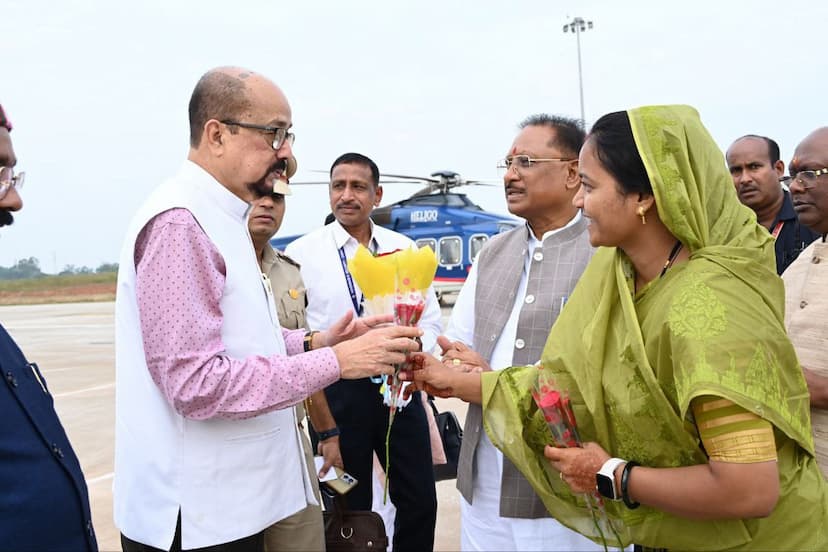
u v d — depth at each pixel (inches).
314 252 156.5
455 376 89.7
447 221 724.7
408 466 143.9
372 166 159.5
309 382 76.9
